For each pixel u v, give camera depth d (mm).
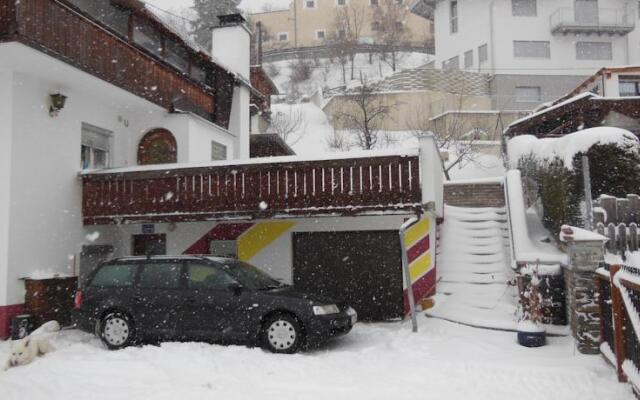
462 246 12977
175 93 14125
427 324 10297
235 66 18109
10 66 10180
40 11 9391
